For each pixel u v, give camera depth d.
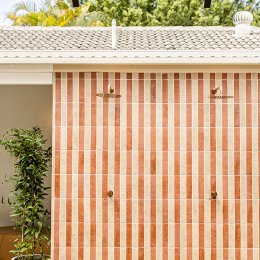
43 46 7.64
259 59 6.82
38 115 10.42
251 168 7.10
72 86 7.12
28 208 7.76
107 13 22.00
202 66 7.07
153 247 7.07
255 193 7.09
